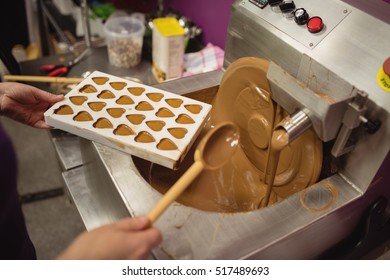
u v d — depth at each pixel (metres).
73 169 0.93
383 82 0.60
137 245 0.48
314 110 0.59
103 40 1.52
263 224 0.62
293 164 0.75
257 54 0.85
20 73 1.28
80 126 0.73
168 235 0.59
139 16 1.56
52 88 1.15
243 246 0.58
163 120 0.77
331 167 0.73
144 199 0.64
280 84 0.65
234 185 0.87
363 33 0.65
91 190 0.86
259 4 0.81
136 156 0.73
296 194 0.67
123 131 0.73
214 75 0.96
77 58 1.36
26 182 1.87
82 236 0.49
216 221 0.61
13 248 0.66
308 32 0.72
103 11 1.69
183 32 1.15
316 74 0.69
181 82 0.92
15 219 0.64
